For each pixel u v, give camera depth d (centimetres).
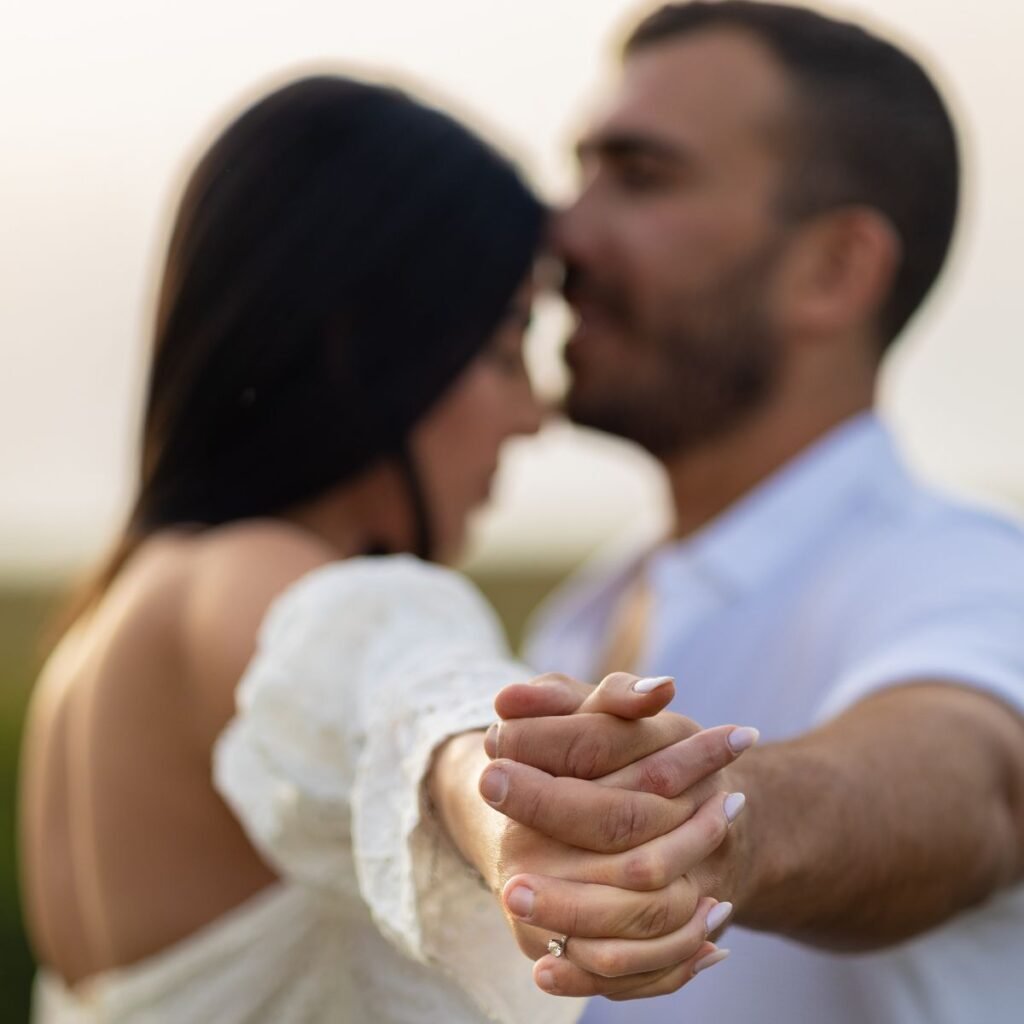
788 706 196
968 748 130
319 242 169
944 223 243
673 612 221
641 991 90
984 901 134
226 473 168
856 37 238
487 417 183
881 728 128
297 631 130
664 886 88
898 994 171
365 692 123
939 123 241
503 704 94
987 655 150
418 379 173
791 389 232
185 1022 141
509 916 92
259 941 141
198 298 170
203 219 172
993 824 129
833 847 109
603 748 91
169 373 171
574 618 278
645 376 234
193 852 146
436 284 174
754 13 239
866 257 231
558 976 88
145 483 173
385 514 174
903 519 204
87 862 154
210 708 142
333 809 124
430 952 109
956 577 175
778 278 231
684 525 247
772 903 107
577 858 90
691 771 91
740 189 231
